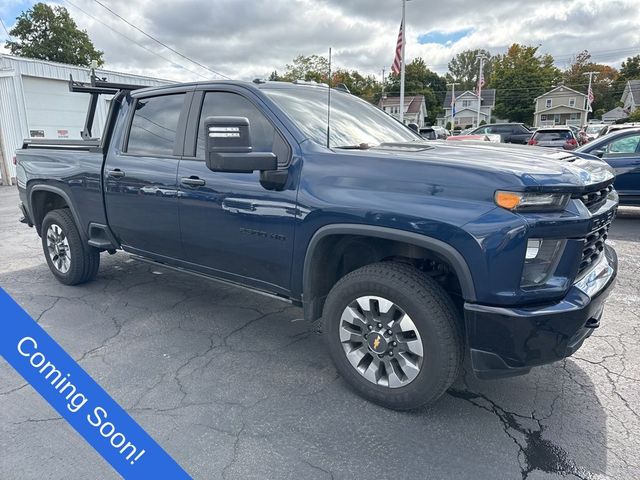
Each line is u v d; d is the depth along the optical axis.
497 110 73.50
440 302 2.46
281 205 2.87
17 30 42.19
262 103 3.12
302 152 2.84
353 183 2.60
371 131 3.47
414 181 2.43
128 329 3.81
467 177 2.31
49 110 15.62
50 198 5.04
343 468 2.25
